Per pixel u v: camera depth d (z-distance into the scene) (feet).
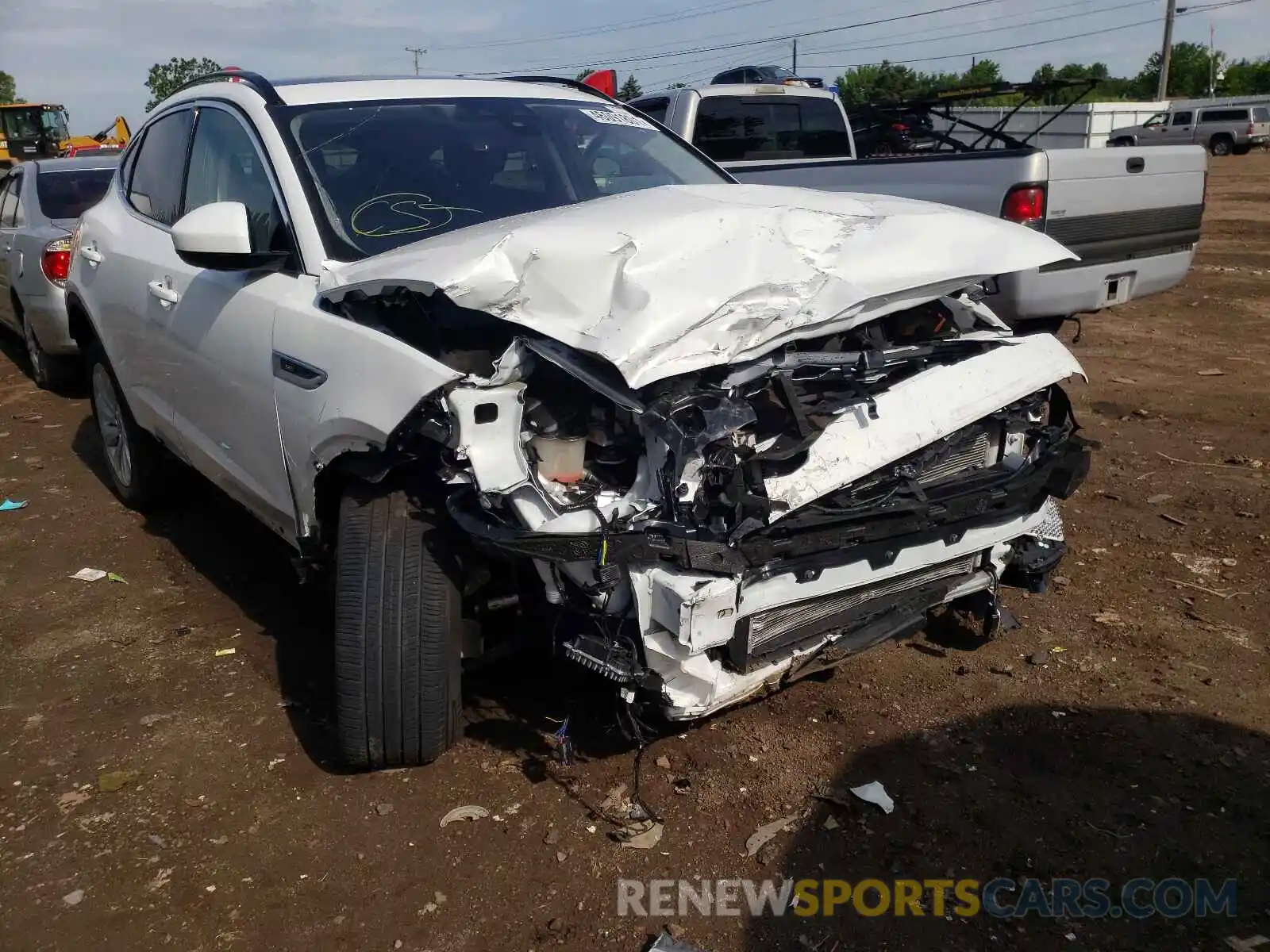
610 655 8.63
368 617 9.39
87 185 27.53
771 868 8.73
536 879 8.73
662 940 7.90
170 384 13.94
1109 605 13.08
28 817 9.80
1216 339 28.45
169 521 17.60
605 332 8.34
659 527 8.30
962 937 7.97
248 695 11.85
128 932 8.34
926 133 30.37
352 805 9.75
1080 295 20.43
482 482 8.41
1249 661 11.67
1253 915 8.11
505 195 12.10
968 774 9.83
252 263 10.96
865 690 11.32
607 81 18.33
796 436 8.93
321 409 9.78
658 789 9.76
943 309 11.18
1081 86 25.90
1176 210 21.90
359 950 8.09
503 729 10.74
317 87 12.92
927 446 9.51
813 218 9.97
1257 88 245.04
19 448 22.29
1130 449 19.11
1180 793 9.48
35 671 12.57
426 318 9.79
